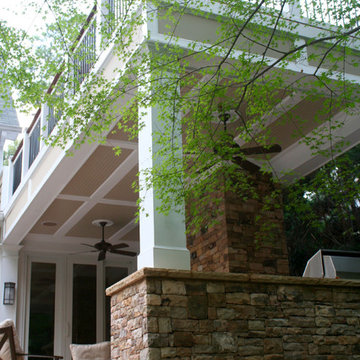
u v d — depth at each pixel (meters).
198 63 5.23
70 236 10.39
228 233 7.12
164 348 3.64
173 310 3.77
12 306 9.59
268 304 4.09
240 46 5.44
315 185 6.14
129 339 3.98
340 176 6.16
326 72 5.72
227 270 6.96
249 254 7.18
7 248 9.88
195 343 3.75
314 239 10.80
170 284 3.83
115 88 5.01
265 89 5.12
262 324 4.01
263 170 6.32
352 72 6.16
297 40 5.78
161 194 4.42
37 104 5.29
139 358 3.74
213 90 4.89
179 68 4.83
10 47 5.10
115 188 8.15
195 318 3.81
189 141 5.16
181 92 5.87
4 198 10.27
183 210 4.46
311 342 4.12
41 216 9.18
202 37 5.25
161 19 5.06
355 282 4.43
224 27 4.91
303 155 7.44
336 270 4.70
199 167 5.27
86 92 5.20
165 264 4.14
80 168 7.35
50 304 10.34
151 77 4.80
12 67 5.07
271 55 5.62
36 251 10.36
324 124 6.94
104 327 10.70
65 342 10.22
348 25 5.20
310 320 4.18
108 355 4.86
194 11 5.20
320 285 4.32
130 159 7.20
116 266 11.28
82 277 10.84
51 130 7.81
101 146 6.80
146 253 4.22
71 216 9.23
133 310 3.97
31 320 10.04
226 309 3.94
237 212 7.32
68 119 6.65
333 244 10.70
